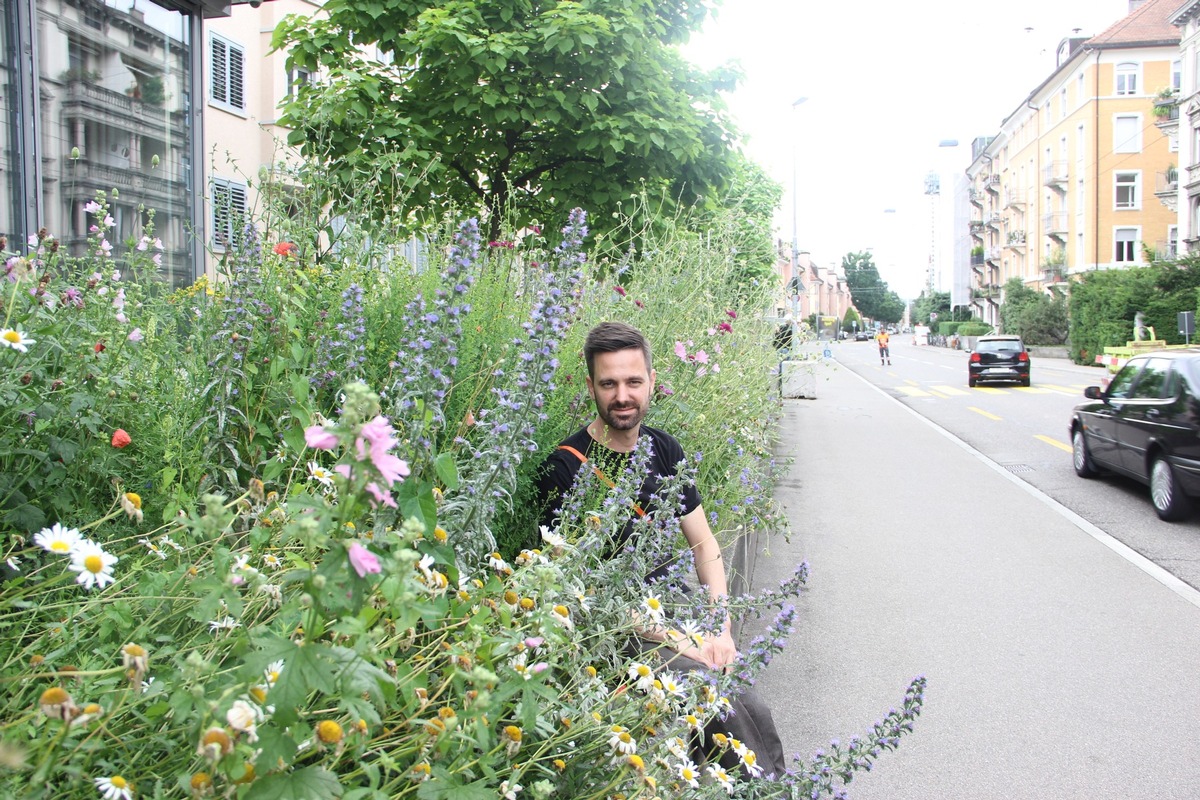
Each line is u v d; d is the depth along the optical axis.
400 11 8.61
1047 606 6.18
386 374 3.21
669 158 8.71
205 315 3.04
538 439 3.25
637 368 3.26
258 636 1.39
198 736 1.23
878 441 15.48
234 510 2.28
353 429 1.28
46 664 1.53
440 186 8.60
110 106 7.89
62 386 2.30
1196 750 4.02
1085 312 45.94
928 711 4.45
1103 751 4.02
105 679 1.46
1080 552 7.75
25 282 2.47
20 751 1.14
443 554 1.69
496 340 3.53
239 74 15.64
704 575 3.20
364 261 4.14
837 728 4.24
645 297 5.63
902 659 5.16
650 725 1.98
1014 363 29.00
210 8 8.99
